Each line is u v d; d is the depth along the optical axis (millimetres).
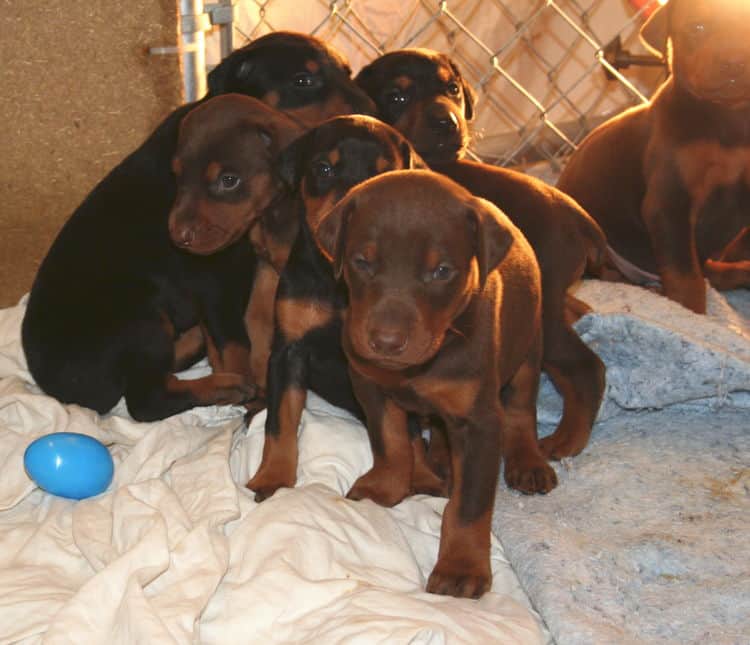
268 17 1328
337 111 1094
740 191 1183
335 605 767
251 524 831
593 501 911
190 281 1032
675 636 780
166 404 1006
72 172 1140
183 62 1132
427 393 828
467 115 1247
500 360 869
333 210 797
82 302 1013
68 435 895
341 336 909
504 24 1498
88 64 1101
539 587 811
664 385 1021
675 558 842
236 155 964
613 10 1544
